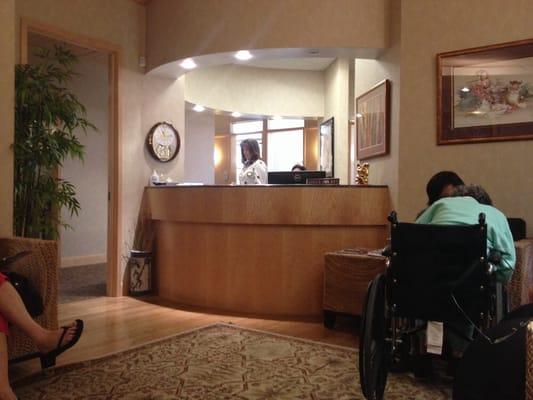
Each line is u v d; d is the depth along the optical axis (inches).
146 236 187.3
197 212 162.7
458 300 78.9
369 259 129.6
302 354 111.3
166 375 97.5
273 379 95.9
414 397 88.7
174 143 199.3
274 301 154.1
